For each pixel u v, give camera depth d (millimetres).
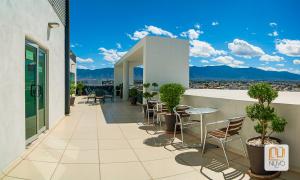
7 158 3803
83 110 11719
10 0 3926
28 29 4793
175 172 3758
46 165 4035
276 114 3781
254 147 3465
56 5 7660
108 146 5172
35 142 5312
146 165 4047
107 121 8422
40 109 6152
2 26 3658
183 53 11156
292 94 7664
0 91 3592
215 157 4426
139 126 7465
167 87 6527
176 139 5766
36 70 5637
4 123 3715
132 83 21375
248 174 3643
